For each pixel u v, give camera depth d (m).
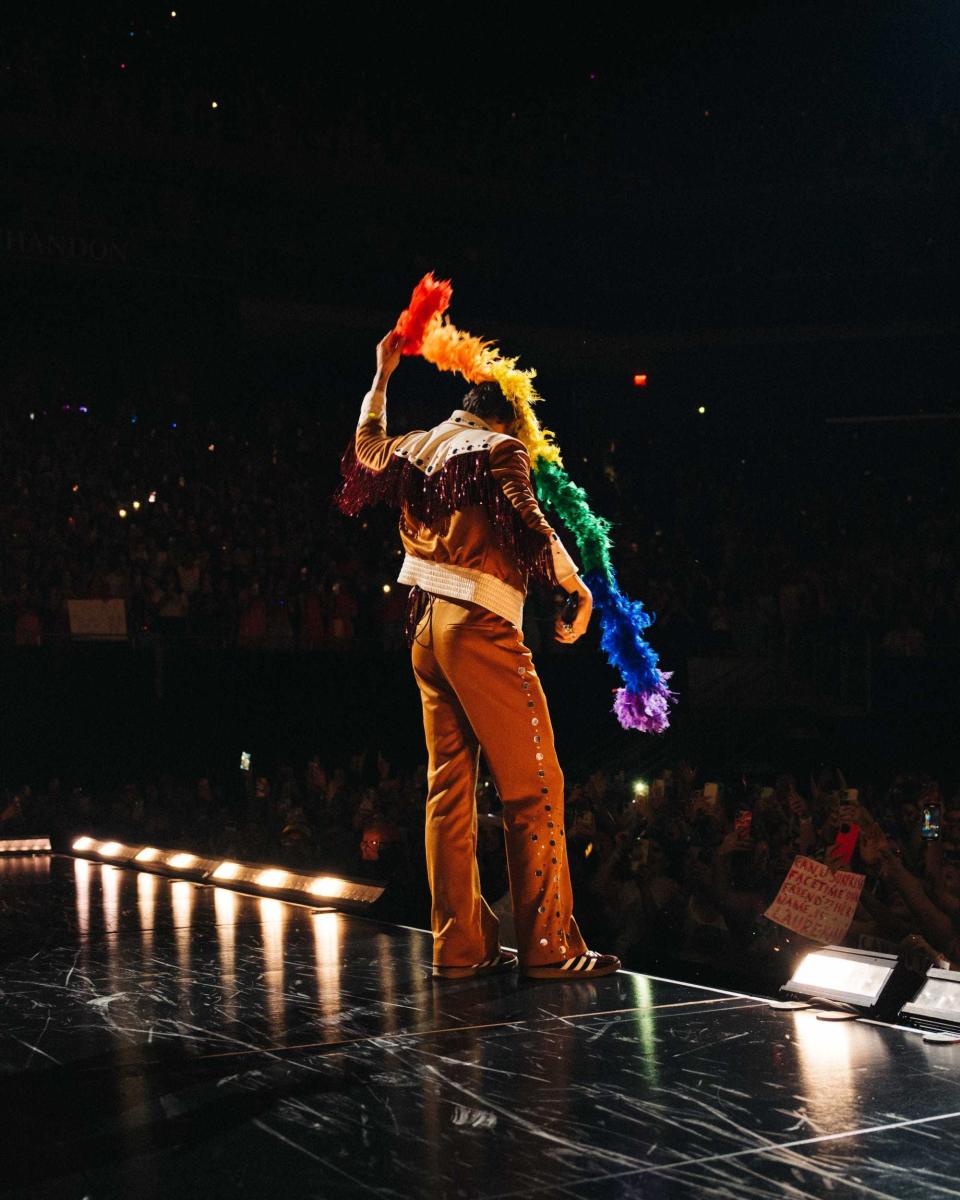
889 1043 3.14
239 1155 2.43
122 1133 2.56
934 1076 2.85
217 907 5.39
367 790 12.28
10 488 17.95
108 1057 3.10
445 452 4.04
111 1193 2.25
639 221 25.39
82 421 20.23
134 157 21.41
